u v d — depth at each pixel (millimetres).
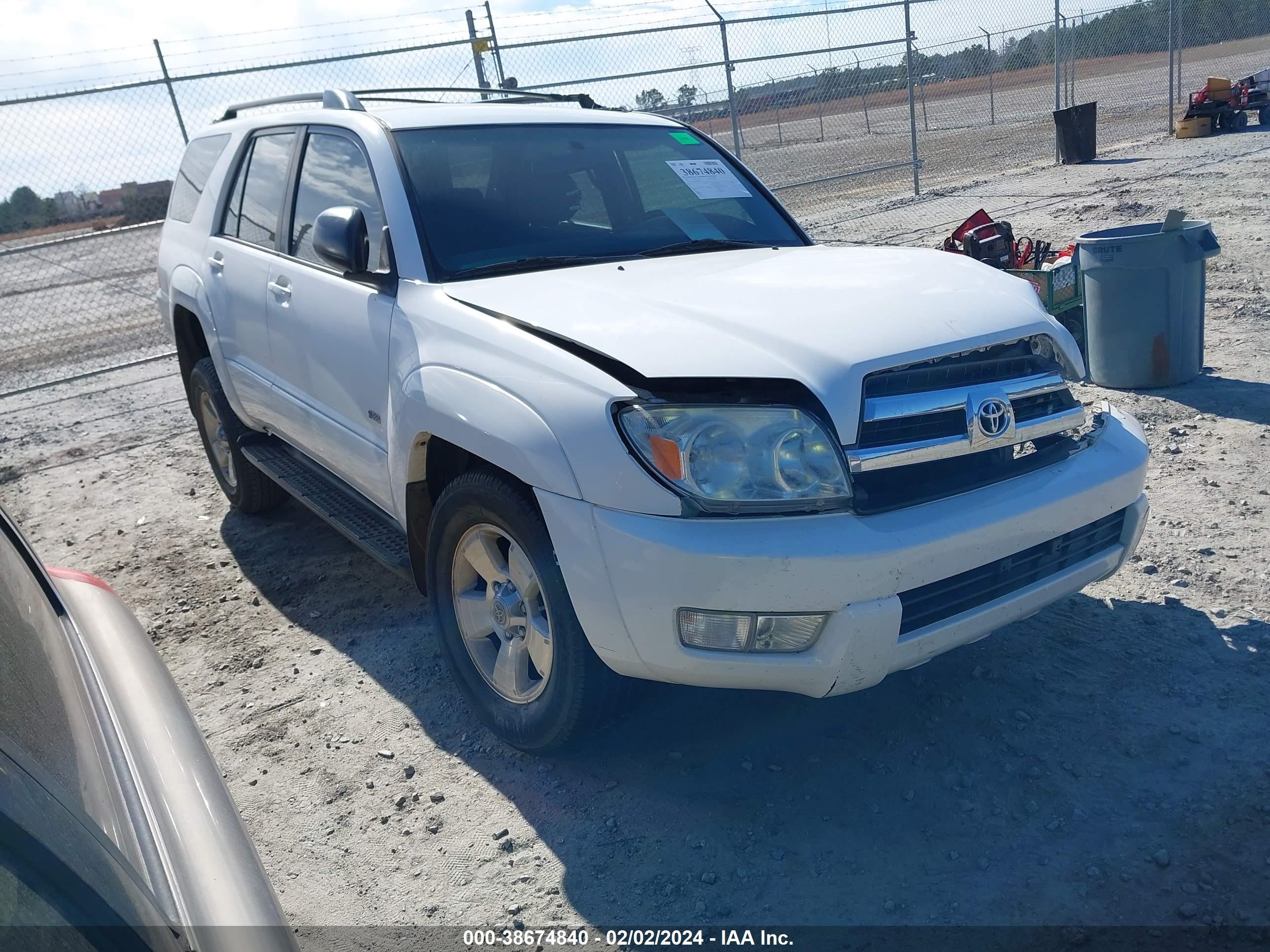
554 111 4125
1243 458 4746
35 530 5762
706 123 17219
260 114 4887
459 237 3449
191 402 5480
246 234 4594
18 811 1038
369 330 3424
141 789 1562
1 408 9125
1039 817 2664
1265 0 23656
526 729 2984
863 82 15344
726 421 2477
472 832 2850
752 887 2521
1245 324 6867
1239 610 3537
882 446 2520
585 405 2559
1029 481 2738
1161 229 5852
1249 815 2592
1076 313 6234
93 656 1893
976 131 23250
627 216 3832
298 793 3107
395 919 2557
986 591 2691
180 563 5008
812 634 2469
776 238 4031
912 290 2914
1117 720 3021
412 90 4594
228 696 3717
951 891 2443
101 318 14000
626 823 2805
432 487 3326
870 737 3064
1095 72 33844
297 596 4512
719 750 3080
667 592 2441
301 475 4520
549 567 2721
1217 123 18344
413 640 3992
